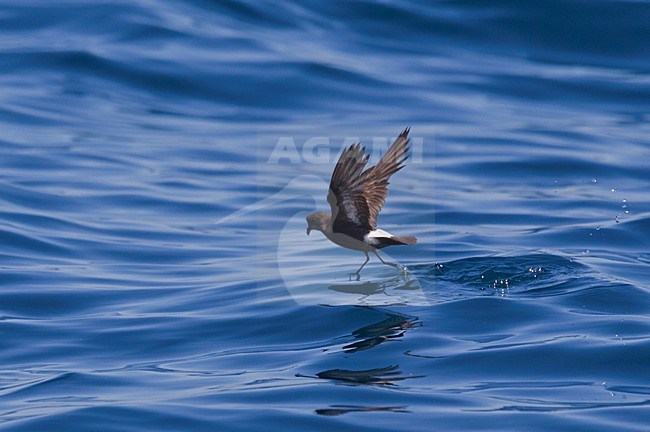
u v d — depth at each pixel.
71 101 37.47
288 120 36.28
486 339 16.56
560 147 33.94
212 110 37.59
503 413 13.64
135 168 31.09
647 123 37.34
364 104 37.88
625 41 42.56
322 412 13.73
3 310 19.03
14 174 29.88
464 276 20.16
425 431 13.11
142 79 39.22
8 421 13.70
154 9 44.56
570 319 17.55
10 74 39.31
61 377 15.55
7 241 23.77
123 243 24.25
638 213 27.03
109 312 18.94
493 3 44.41
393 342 16.45
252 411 13.83
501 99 39.00
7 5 44.09
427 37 43.22
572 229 25.16
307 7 45.28
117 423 13.55
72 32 42.44
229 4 45.31
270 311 18.16
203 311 18.58
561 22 43.38
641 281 20.27
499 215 26.75
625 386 14.64
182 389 14.82
